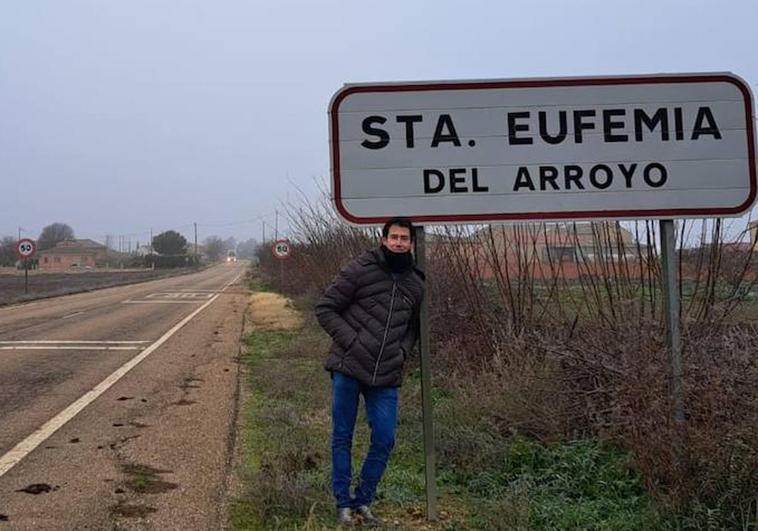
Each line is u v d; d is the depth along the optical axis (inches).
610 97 179.5
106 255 5083.7
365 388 167.5
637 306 230.1
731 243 223.3
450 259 315.0
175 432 259.8
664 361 174.9
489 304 302.4
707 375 160.7
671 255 179.9
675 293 178.2
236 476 206.1
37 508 181.0
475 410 236.4
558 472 189.8
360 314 163.9
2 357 462.9
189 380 374.0
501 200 178.2
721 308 217.0
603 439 195.0
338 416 166.6
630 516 160.9
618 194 178.9
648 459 159.6
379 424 164.7
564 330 251.6
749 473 145.6
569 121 179.5
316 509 173.8
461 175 178.2
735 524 144.3
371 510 174.4
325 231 561.3
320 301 166.1
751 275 225.3
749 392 156.1
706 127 179.5
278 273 1363.2
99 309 936.9
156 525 169.6
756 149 179.5
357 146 178.1
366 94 178.4
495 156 178.5
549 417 216.5
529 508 167.2
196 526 168.7
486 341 291.7
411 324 169.8
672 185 179.0
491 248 293.7
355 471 204.1
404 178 177.9
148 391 343.0
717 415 152.9
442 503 180.4
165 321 746.8
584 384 217.3
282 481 182.2
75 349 505.4
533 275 283.7
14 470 213.8
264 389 339.6
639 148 179.5
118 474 209.6
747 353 167.9
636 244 231.9
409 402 277.0
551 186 178.7
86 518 174.2
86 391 343.3
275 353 471.2
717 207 178.9
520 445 207.0
